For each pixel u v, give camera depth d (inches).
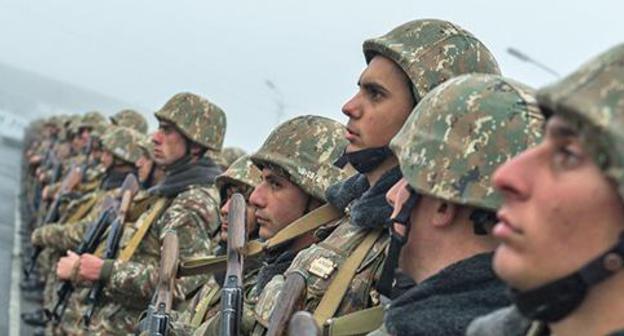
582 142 72.6
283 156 201.5
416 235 118.8
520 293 80.4
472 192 112.0
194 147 317.7
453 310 110.1
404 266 120.7
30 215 901.8
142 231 301.9
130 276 295.1
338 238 157.2
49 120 1117.7
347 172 202.8
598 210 75.4
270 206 202.2
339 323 142.3
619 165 69.7
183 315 242.8
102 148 491.2
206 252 284.4
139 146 424.8
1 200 1146.0
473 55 159.2
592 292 77.8
